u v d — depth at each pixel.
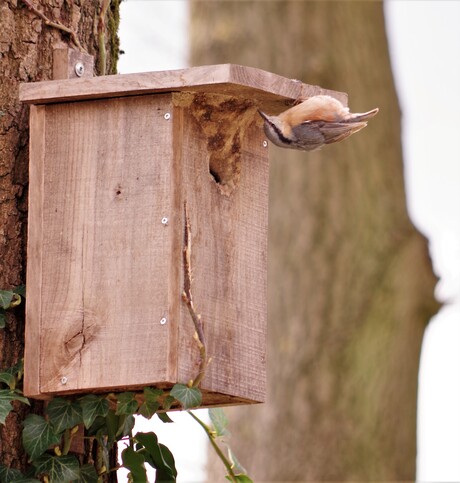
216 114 9.82
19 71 10.21
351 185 19.14
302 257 18.83
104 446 9.85
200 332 9.38
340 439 18.08
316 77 19.20
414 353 18.86
